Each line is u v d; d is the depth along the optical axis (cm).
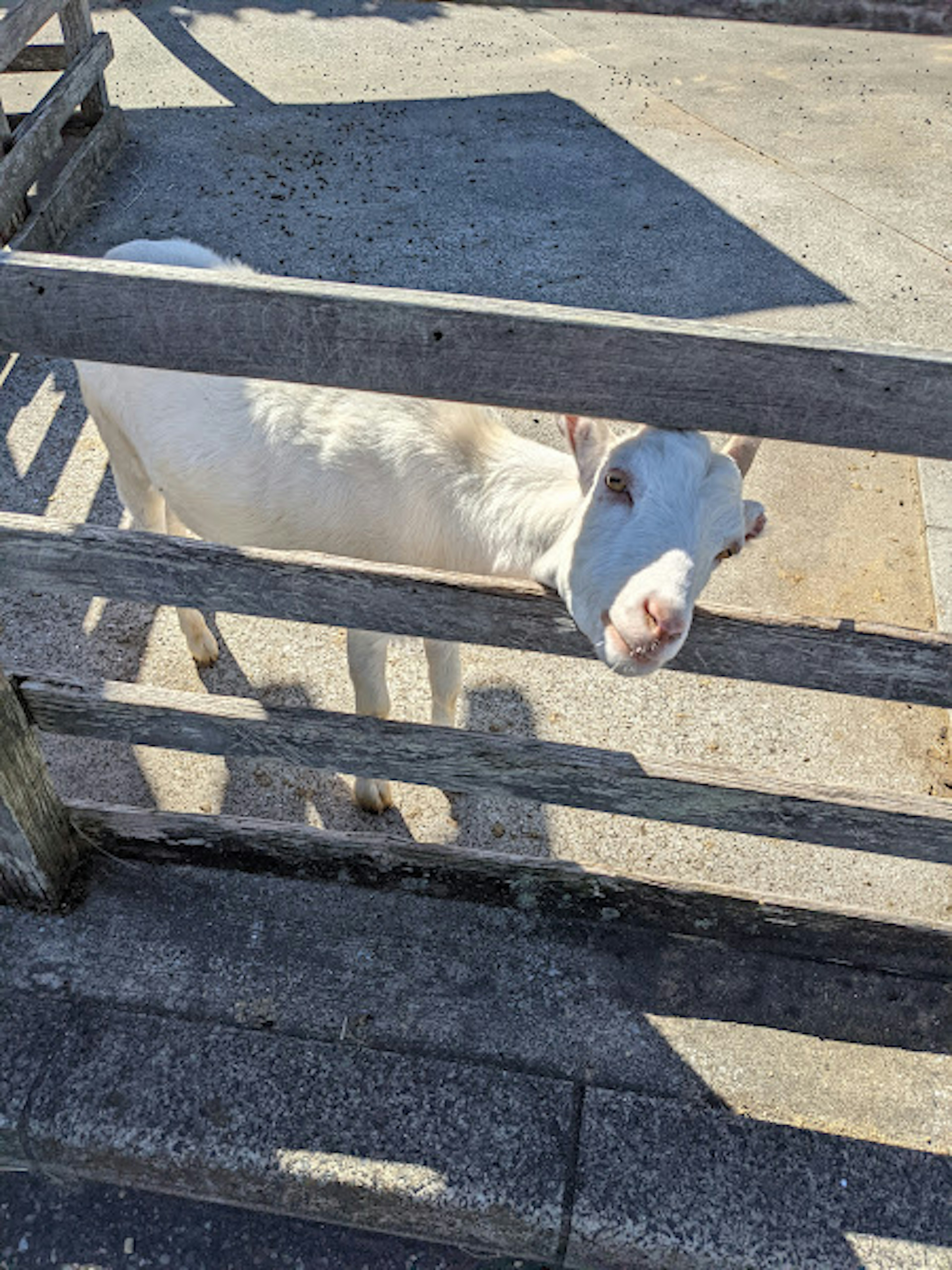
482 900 280
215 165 691
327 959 266
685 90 862
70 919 270
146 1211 251
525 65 889
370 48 898
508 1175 229
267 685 370
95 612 389
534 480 261
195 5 945
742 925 273
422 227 639
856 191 716
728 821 246
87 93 635
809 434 171
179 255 328
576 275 602
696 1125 239
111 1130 234
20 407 477
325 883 281
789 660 210
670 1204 227
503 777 248
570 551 220
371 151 726
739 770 241
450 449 269
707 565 210
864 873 322
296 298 167
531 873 274
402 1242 249
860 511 454
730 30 1012
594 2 266
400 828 328
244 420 287
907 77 923
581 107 816
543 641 220
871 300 595
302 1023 253
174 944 266
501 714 368
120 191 652
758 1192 229
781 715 373
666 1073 249
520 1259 239
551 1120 238
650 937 275
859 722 371
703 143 771
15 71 662
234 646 383
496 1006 259
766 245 644
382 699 320
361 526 283
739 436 195
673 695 378
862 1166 234
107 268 169
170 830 277
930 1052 256
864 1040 257
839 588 417
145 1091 239
